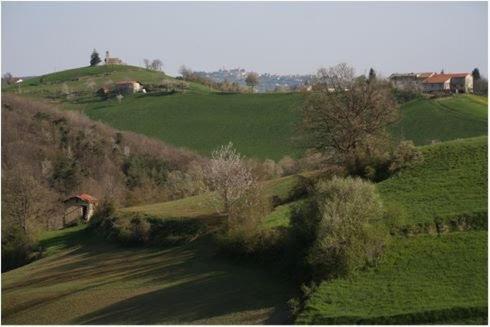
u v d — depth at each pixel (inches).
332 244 1690.5
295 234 1925.4
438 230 1859.0
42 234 3713.1
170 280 2080.5
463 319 1373.0
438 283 1542.8
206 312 1686.8
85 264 2682.1
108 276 2354.8
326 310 1492.4
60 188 4948.3
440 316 1390.3
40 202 4131.4
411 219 1927.9
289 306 1606.8
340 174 2576.3
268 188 2935.5
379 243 1750.7
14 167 4601.4
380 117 2679.6
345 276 1672.0
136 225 2908.5
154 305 1829.5
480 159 2364.7
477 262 1620.3
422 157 2490.2
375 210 1851.6
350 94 2672.2
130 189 4992.6
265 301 1695.4
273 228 2123.5
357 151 2628.0
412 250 1759.4
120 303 1923.0
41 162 5157.5
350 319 1435.8
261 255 2050.9
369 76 2815.0
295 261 1878.7
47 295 2217.0
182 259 2336.4
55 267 2746.1
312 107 2709.2
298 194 2667.3
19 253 3208.7
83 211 4271.7
